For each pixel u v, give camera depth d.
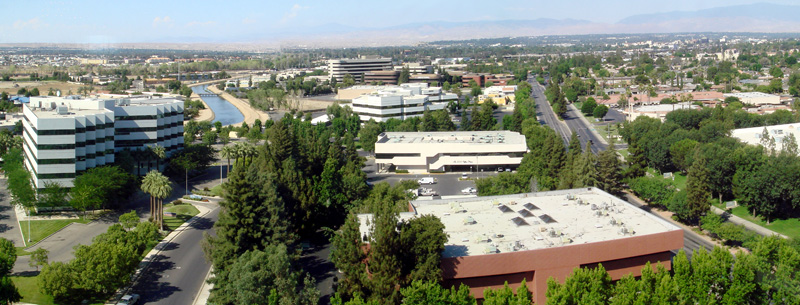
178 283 157.62
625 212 159.62
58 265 143.12
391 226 128.00
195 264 170.50
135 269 155.62
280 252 133.62
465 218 154.12
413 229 132.38
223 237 152.88
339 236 142.75
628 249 137.50
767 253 134.88
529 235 143.75
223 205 157.12
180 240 190.88
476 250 135.38
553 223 151.75
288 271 134.62
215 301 136.25
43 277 140.88
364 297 130.62
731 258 132.00
